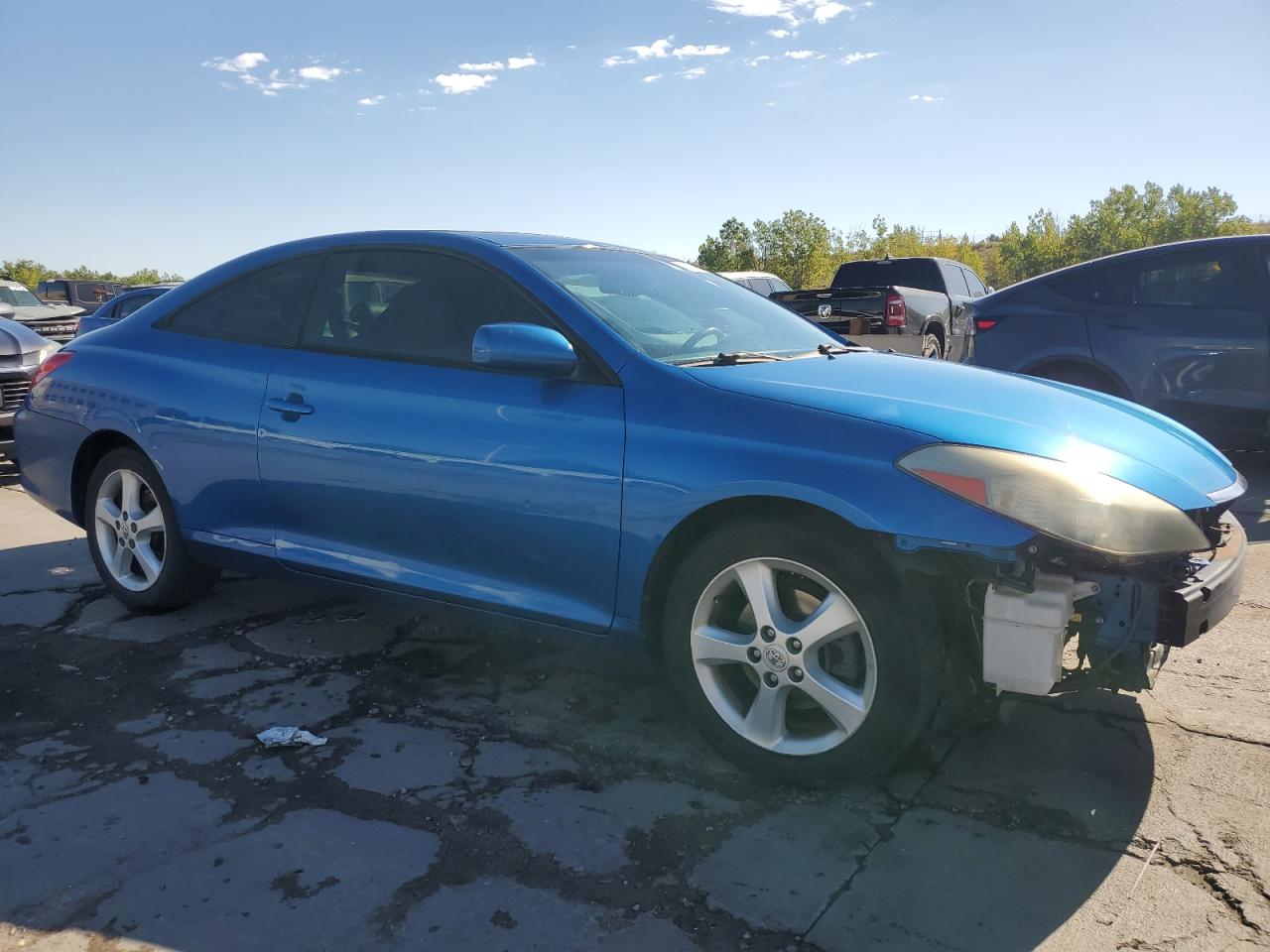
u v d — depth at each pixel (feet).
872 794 8.92
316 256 12.56
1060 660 8.16
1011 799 8.79
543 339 9.70
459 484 10.44
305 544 12.00
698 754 9.75
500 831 8.36
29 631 13.35
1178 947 6.84
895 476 8.29
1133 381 21.31
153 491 13.33
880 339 39.91
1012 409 9.54
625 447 9.43
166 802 8.86
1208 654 12.10
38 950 6.90
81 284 98.17
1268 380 19.95
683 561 9.39
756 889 7.55
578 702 10.96
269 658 12.26
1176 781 9.05
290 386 11.92
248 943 6.97
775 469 8.65
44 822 8.54
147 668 11.99
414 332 11.37
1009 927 7.07
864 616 8.40
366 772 9.39
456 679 11.60
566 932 7.07
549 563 10.09
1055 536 7.88
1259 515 19.19
